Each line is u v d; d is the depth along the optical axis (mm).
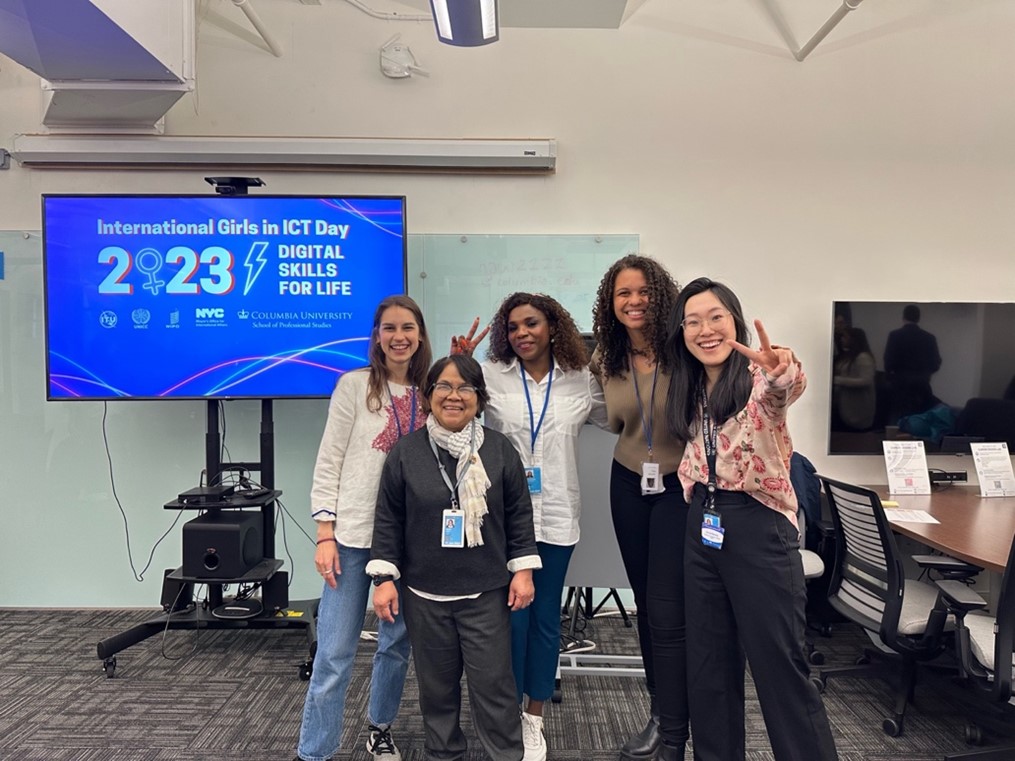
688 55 3352
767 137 3375
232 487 2900
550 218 3373
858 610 2455
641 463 1962
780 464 1597
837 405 3328
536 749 2043
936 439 3346
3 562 3357
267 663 2777
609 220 3373
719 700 1720
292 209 3012
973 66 3377
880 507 2252
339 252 3035
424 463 1808
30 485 3342
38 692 2523
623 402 1998
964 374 3342
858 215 3402
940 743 2232
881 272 3416
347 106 3324
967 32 3369
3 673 2678
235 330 3002
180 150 3148
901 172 3393
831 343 3336
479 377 1848
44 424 3330
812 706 1611
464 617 1788
